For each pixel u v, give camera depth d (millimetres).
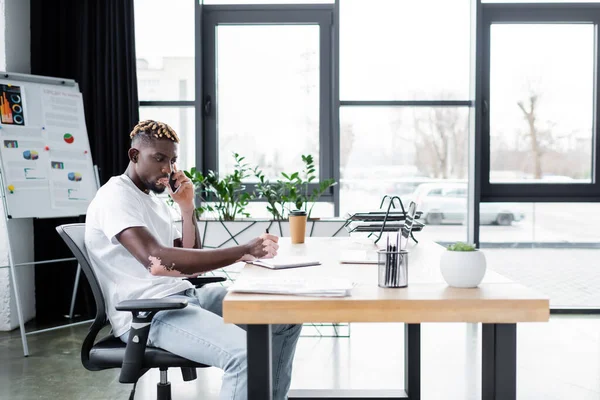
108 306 2012
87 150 4340
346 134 4691
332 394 2541
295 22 4645
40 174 4051
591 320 4414
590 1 4629
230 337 1807
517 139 4707
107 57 4496
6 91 3992
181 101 4664
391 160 4703
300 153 4711
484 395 1544
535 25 4684
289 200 4254
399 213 2721
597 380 3104
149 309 1787
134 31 4480
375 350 3730
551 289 4789
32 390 3000
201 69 4594
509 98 4703
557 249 4762
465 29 4656
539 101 4703
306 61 4680
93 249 1997
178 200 2383
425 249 2363
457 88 4676
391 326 4371
